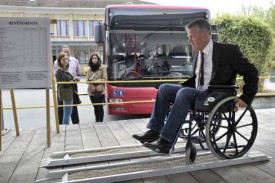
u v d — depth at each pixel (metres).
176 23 6.34
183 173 2.84
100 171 2.92
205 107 2.74
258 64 9.37
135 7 6.26
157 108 3.02
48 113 3.84
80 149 3.70
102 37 6.32
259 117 5.53
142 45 6.30
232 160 2.99
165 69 6.39
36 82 3.79
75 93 5.79
